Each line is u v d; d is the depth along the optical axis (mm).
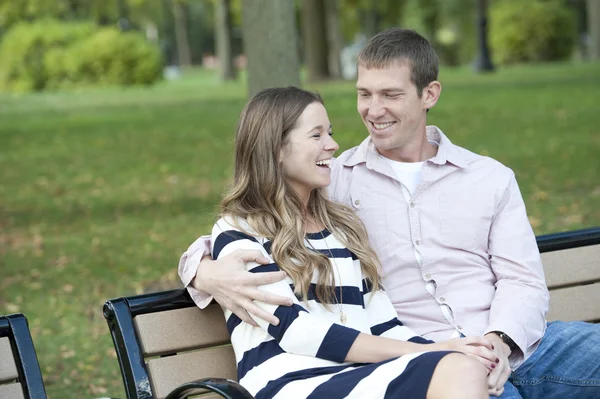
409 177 4355
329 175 3969
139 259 9719
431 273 4219
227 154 15828
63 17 43812
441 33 56500
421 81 4258
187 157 15734
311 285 3801
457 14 51062
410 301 4242
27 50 34281
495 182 4277
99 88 34438
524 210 4305
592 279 4566
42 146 17688
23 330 3654
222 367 3887
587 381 4035
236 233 3822
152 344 3771
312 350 3592
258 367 3652
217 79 42094
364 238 4098
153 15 47750
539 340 4098
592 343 4062
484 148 15023
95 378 6645
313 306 3785
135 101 26531
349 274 3908
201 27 84812
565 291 4527
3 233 11203
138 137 18250
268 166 3869
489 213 4258
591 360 4039
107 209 12250
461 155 4316
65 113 23531
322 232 3994
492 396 3742
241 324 3742
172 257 9742
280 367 3613
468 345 3701
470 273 4234
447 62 54406
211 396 3842
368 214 4305
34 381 3549
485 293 4223
